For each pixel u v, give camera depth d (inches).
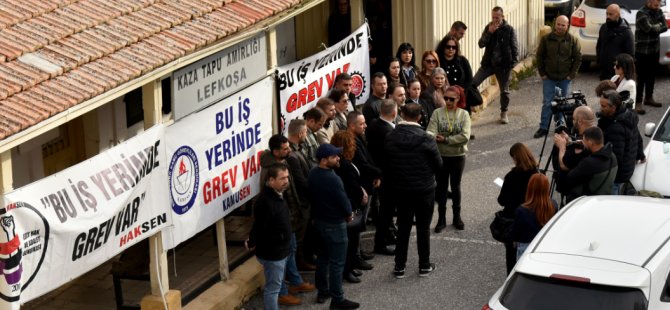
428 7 656.4
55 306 439.8
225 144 447.5
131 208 388.8
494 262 491.5
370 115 526.6
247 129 462.9
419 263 476.7
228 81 445.1
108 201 374.0
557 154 505.7
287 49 625.9
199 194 430.9
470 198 576.1
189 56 403.9
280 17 476.1
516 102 759.7
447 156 517.3
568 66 659.4
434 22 660.1
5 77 344.5
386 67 637.3
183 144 418.6
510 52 692.7
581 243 355.9
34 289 344.2
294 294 462.6
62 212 352.5
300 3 490.0
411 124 460.1
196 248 497.4
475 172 617.9
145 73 378.6
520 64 833.5
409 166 456.4
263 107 475.5
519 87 797.9
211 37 417.7
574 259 343.3
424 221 468.1
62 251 354.6
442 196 525.3
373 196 522.9
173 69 396.5
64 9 404.8
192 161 425.1
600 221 374.3
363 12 577.9
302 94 508.4
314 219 436.1
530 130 695.7
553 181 511.5
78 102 344.5
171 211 412.2
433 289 465.4
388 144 460.4
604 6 805.2
